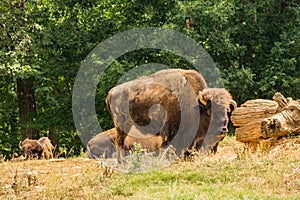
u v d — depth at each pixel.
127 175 13.79
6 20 31.08
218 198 10.81
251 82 27.84
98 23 30.89
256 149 15.80
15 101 35.75
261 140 15.66
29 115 33.69
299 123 15.48
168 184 12.74
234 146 18.19
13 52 30.14
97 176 13.74
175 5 30.19
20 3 33.19
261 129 15.34
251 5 29.77
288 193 11.36
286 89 28.64
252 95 29.77
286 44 28.69
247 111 15.95
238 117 16.00
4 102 35.09
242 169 13.25
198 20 28.42
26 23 32.12
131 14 31.48
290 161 13.47
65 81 34.75
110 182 13.20
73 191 12.63
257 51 30.53
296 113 15.48
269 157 14.14
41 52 31.27
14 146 35.84
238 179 12.63
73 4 31.45
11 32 31.25
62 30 31.09
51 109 32.50
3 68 29.61
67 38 30.45
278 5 30.31
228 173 13.00
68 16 32.56
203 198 10.75
